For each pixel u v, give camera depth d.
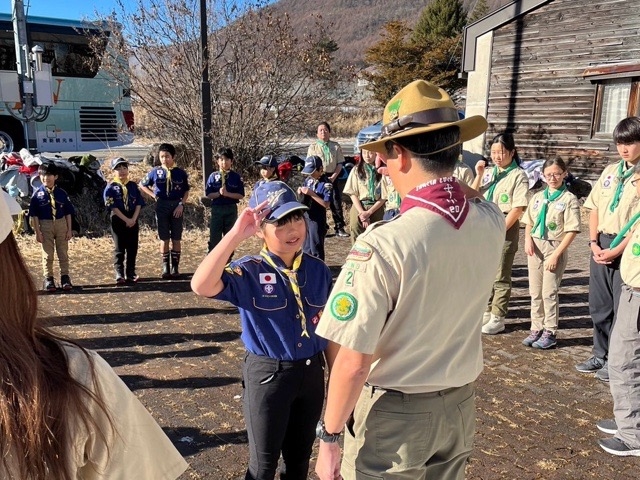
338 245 9.96
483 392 4.39
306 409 2.62
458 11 40.53
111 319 6.02
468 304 1.88
